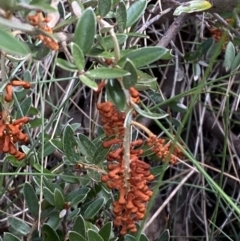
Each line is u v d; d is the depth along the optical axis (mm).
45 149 467
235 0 439
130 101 294
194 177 660
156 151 378
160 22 570
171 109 579
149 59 290
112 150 385
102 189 446
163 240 433
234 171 628
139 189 322
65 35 292
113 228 463
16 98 426
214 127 643
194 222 662
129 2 435
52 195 413
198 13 479
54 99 612
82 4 336
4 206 548
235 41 494
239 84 604
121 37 322
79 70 273
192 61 565
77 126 499
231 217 642
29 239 421
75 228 403
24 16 268
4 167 460
